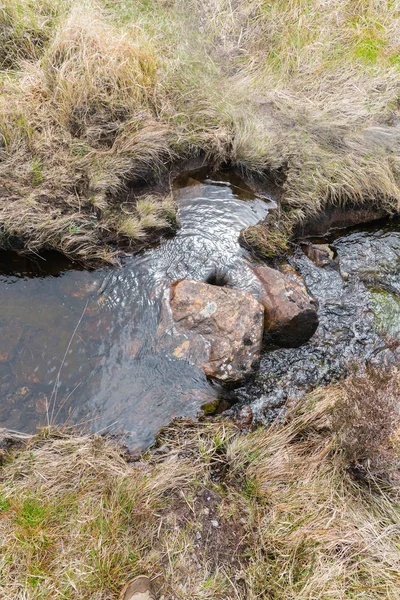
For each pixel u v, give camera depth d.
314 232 4.35
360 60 5.25
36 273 3.77
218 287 3.54
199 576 2.57
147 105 4.39
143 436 3.15
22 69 4.50
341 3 5.55
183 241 4.04
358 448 2.93
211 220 4.21
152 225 3.94
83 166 3.98
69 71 4.23
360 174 4.34
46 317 3.53
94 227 3.85
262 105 4.82
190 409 3.28
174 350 3.42
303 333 3.65
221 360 3.33
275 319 3.57
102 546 2.55
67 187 3.88
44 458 2.89
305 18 5.40
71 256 3.81
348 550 2.69
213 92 4.69
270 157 4.46
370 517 2.81
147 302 3.64
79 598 2.40
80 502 2.71
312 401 3.34
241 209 4.34
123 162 4.07
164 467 2.93
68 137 4.06
